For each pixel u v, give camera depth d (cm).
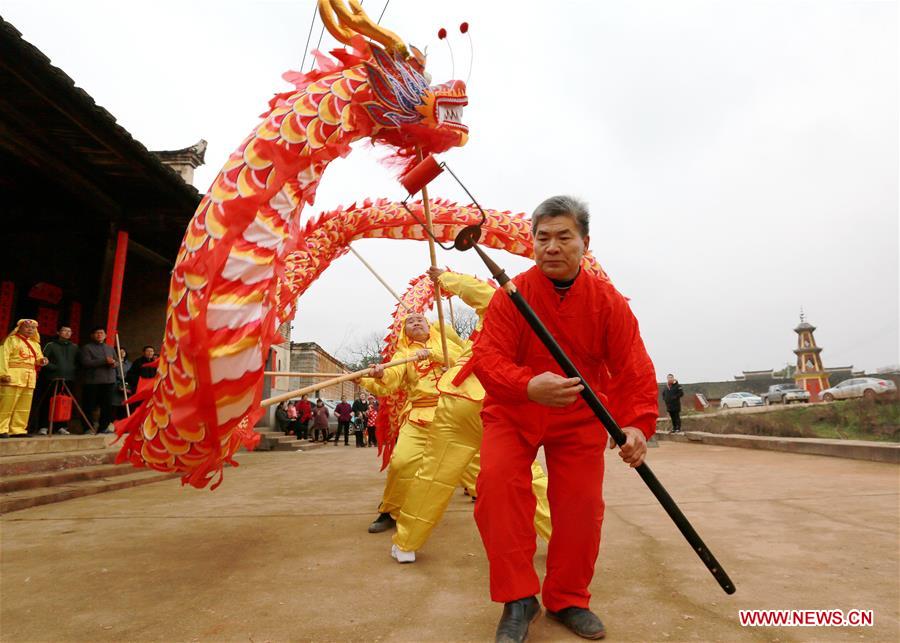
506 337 204
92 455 638
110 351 790
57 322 963
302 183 255
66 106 637
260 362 234
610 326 204
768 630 193
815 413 2139
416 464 353
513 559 189
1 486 484
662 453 1000
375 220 416
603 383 221
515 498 194
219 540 343
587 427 206
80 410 749
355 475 735
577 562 198
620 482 588
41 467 563
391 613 214
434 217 421
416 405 367
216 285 223
